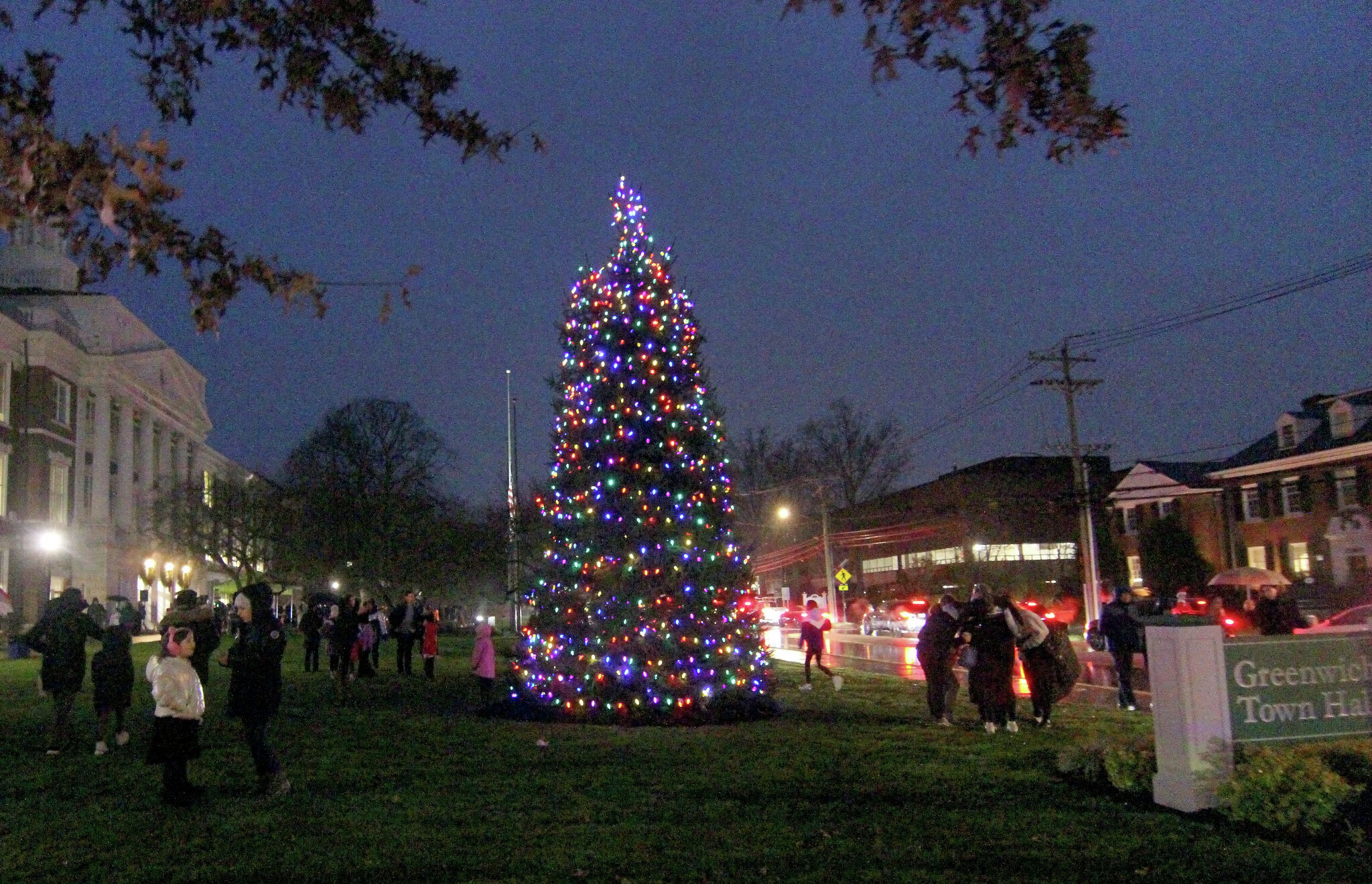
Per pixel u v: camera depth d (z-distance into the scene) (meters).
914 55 5.70
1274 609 17.33
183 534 55.38
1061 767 10.49
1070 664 14.31
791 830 8.15
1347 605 44.22
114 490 59.53
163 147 5.24
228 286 5.55
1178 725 8.96
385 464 54.94
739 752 11.90
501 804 9.06
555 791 9.65
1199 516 56.94
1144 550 54.84
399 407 55.41
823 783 10.04
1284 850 7.59
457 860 7.29
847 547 74.88
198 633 13.80
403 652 23.98
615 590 15.41
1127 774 9.58
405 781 10.14
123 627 11.80
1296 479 51.75
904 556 74.06
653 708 15.09
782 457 65.81
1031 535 66.06
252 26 5.94
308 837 7.91
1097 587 39.78
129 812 8.75
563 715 15.35
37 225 5.63
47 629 11.67
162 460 68.06
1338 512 49.81
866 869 7.08
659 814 8.72
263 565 59.59
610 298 16.36
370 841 7.80
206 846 7.70
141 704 16.42
